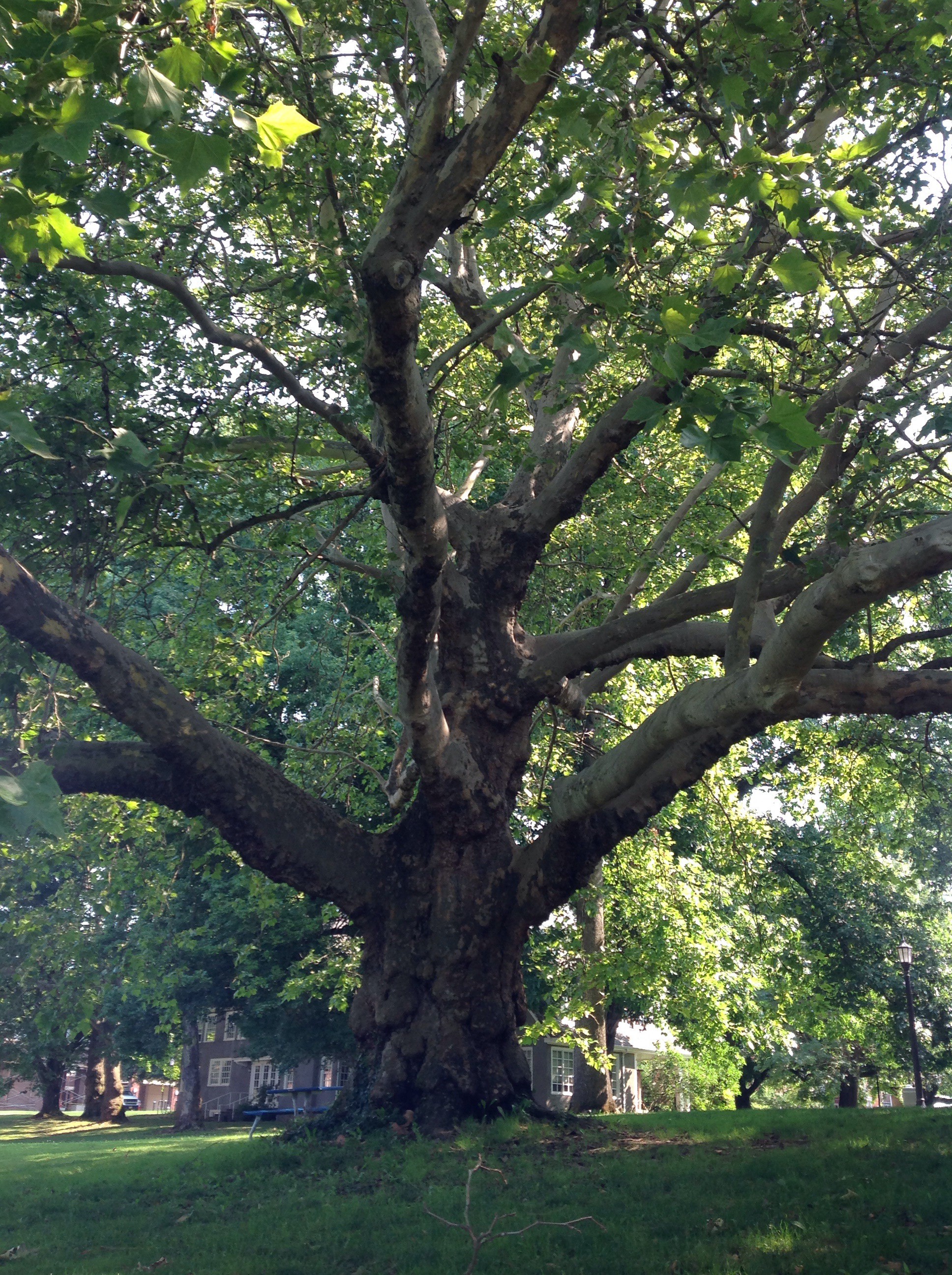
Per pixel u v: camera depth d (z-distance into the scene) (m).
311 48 8.92
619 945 16.28
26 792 2.57
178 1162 11.08
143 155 7.84
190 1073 32.78
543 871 10.05
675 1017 19.56
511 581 11.09
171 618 12.99
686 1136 9.64
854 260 8.51
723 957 17.58
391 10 9.17
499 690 10.73
